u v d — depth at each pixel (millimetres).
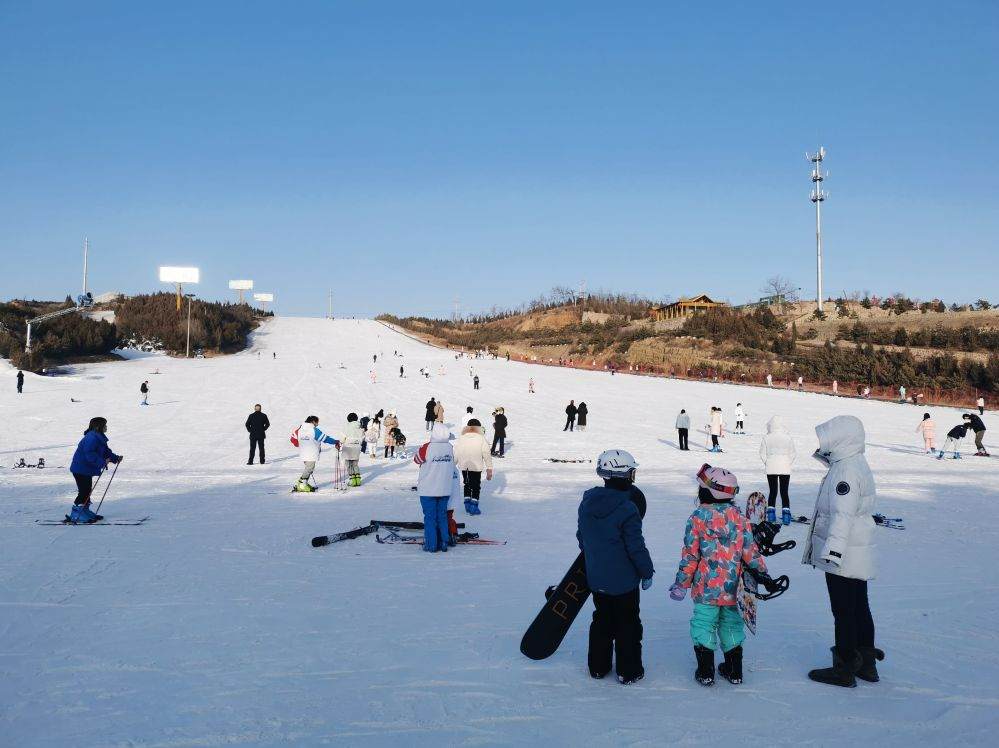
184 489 14281
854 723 4082
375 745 3777
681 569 4742
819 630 5910
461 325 162000
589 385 52750
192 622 5918
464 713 4203
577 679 4789
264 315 139375
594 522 4742
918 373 49062
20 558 8039
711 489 4699
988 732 3969
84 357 65625
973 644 5500
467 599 6730
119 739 3824
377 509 12109
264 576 7500
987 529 10562
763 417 34938
